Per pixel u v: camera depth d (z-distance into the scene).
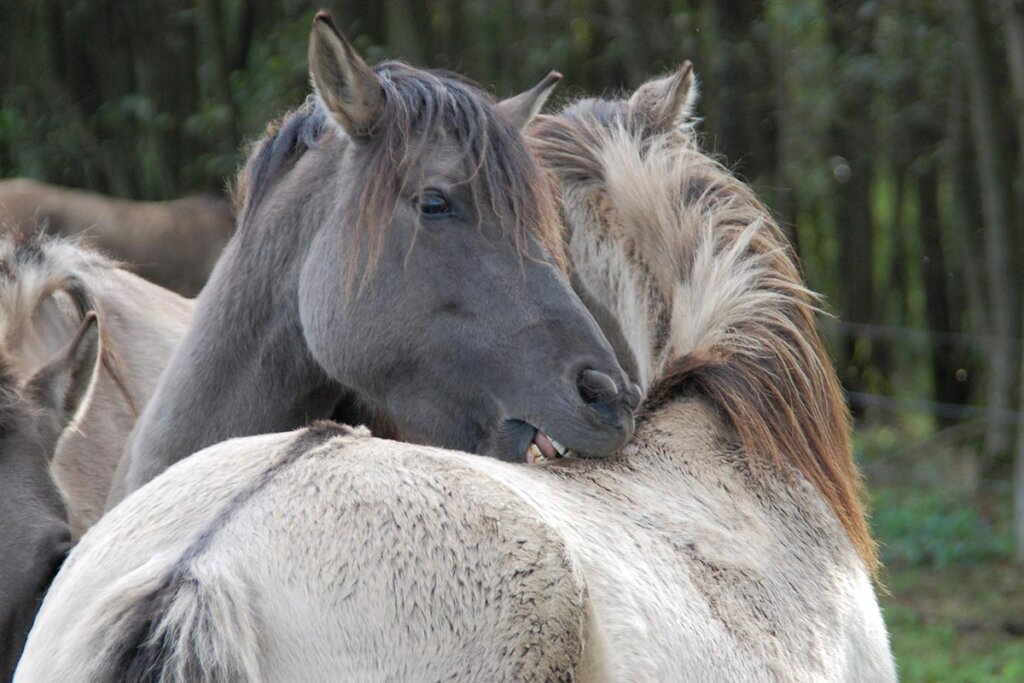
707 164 6.46
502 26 22.86
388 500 3.70
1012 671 11.77
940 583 15.45
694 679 4.03
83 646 3.55
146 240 15.88
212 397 6.25
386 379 5.84
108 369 7.05
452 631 3.56
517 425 5.59
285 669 3.50
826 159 24.17
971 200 21.64
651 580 4.13
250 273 6.29
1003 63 21.14
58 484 5.51
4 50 21.98
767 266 5.95
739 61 22.69
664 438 5.16
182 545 3.70
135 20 22.42
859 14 21.30
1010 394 19.27
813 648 4.69
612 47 21.89
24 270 6.64
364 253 5.77
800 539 5.11
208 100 21.97
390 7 21.61
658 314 6.06
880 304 28.09
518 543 3.67
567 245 6.38
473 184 5.75
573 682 3.62
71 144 20.97
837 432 5.78
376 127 5.93
